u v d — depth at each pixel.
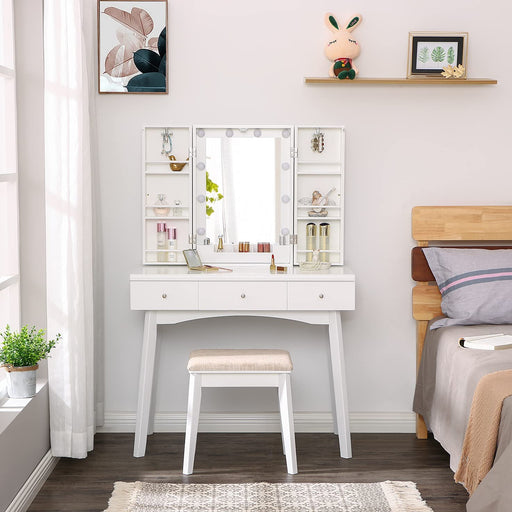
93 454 3.43
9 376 2.98
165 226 3.70
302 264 3.51
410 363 3.77
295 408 3.78
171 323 3.40
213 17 3.65
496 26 3.67
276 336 3.76
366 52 3.67
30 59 3.26
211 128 3.63
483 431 2.54
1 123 3.21
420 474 3.20
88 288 3.32
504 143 3.71
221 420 3.77
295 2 3.65
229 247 3.68
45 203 3.22
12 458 2.71
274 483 3.09
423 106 3.70
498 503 2.19
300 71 3.68
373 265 3.75
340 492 2.98
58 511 2.81
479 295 3.39
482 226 3.66
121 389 3.77
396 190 3.73
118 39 3.64
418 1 3.65
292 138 3.63
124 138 3.68
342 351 3.40
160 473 3.20
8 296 3.26
